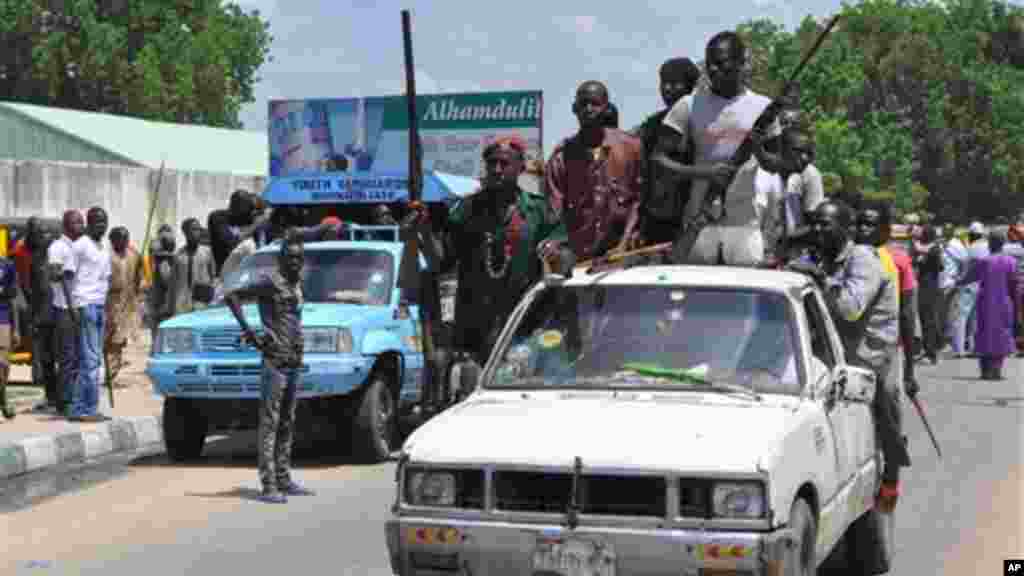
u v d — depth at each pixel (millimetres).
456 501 7336
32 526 12133
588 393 8211
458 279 10461
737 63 10125
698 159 10352
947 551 10867
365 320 15375
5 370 18078
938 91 107062
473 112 32844
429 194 23062
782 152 11055
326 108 32312
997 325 25375
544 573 7125
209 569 10305
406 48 10219
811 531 7707
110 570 10305
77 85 81312
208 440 18234
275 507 12898
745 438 7254
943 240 31375
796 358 8305
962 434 17812
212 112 85375
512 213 10211
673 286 8750
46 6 80125
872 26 110250
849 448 8859
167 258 22547
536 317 8820
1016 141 109312
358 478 14570
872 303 10125
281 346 13164
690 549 6926
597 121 10641
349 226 18234
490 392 8430
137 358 27203
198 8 87938
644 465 7039
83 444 16547
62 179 36906
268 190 26094
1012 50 128625
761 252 10188
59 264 17859
